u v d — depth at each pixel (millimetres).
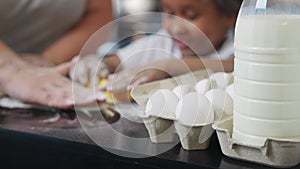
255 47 491
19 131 669
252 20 492
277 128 500
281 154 496
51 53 1219
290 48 481
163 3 1298
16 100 845
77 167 624
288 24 476
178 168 543
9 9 1273
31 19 1319
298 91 497
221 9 1199
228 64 748
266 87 494
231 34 1211
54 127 687
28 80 851
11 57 929
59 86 832
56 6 1321
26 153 671
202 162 535
